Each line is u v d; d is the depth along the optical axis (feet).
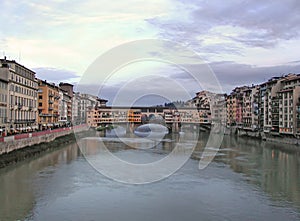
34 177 155.33
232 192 133.08
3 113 242.37
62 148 273.54
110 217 103.55
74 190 132.77
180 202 119.14
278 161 211.61
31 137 233.14
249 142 347.56
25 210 109.19
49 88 378.32
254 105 436.76
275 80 377.50
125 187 137.90
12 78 262.26
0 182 144.87
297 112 315.37
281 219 104.12
